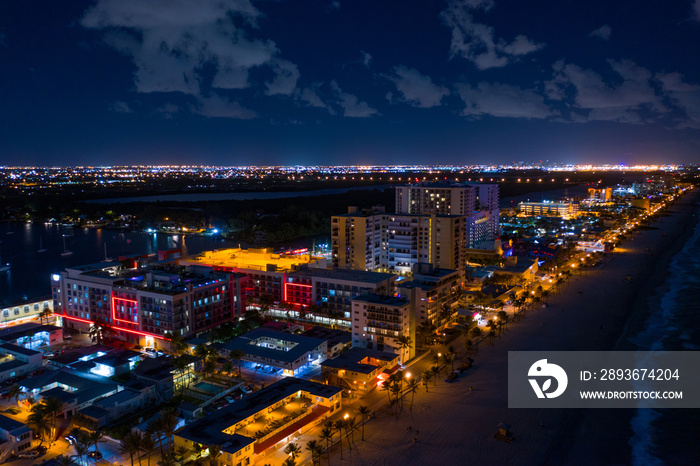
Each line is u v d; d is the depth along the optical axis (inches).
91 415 5575.8
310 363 7372.1
